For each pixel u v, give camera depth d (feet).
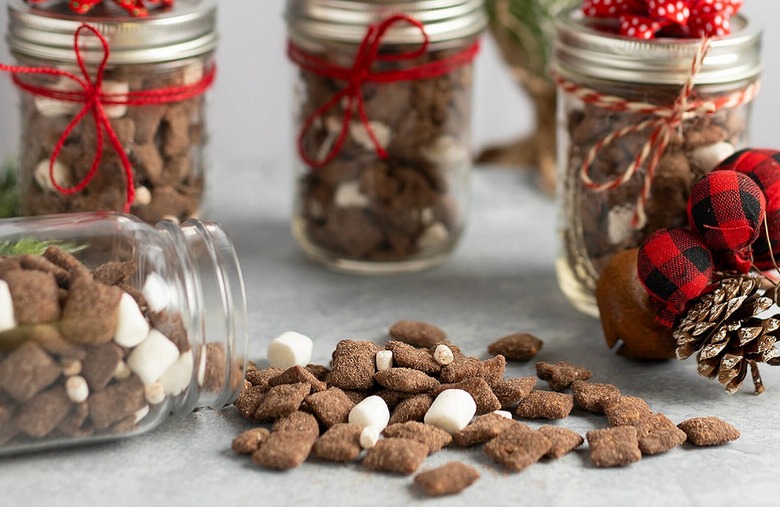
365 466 2.29
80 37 2.52
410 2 2.67
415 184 2.77
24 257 2.30
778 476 2.29
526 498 2.24
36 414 2.24
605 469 2.30
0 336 2.23
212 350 2.35
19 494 2.24
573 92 2.59
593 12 2.61
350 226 2.79
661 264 2.43
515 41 3.14
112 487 2.25
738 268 2.47
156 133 2.60
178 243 2.35
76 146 2.58
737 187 2.43
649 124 2.54
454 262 2.92
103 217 2.43
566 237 2.69
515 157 3.38
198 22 2.60
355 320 2.69
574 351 2.60
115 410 2.27
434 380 2.42
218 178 3.27
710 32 2.55
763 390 2.47
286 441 2.30
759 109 3.68
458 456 2.33
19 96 2.65
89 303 2.24
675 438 2.33
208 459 2.31
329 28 2.68
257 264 2.89
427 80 2.72
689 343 2.43
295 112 2.83
